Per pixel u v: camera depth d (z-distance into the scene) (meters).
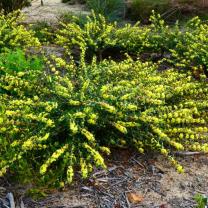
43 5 10.38
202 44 6.18
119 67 4.68
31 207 3.39
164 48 6.75
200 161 4.14
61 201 3.48
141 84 4.22
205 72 6.15
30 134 3.71
